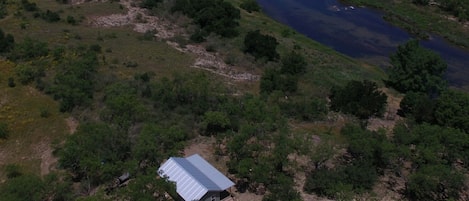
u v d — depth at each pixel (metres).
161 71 83.56
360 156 61.12
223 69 87.62
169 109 70.56
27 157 62.72
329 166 60.62
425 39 112.44
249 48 95.25
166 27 106.25
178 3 114.19
